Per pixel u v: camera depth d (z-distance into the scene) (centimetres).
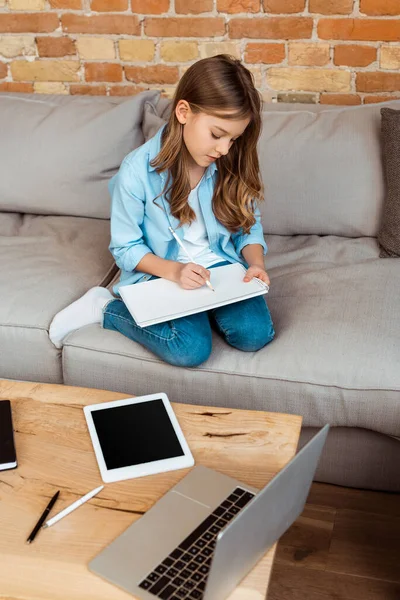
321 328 176
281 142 218
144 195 186
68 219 238
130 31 268
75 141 231
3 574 109
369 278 194
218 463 131
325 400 168
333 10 249
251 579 109
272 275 204
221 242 195
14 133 236
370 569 164
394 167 205
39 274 204
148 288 171
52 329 183
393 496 183
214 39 263
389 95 259
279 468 130
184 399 179
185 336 170
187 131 172
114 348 180
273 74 265
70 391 149
